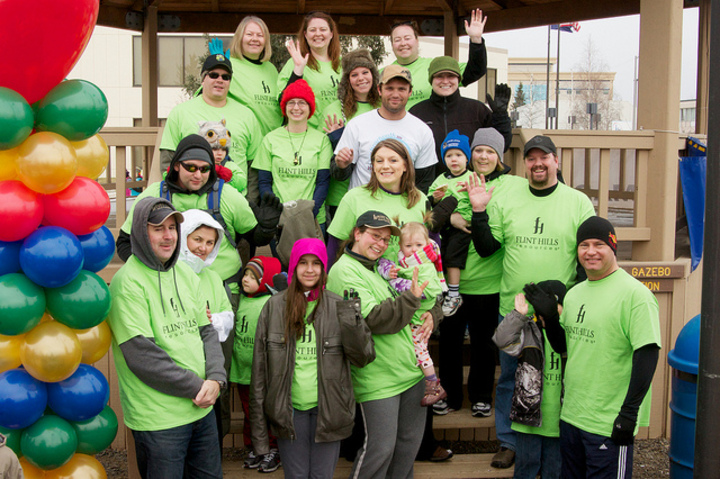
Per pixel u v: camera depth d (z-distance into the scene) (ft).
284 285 12.54
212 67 14.76
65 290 9.22
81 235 9.62
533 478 12.52
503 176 13.91
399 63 17.75
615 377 11.02
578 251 11.41
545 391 12.27
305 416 11.12
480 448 15.44
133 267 10.21
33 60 8.68
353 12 27.27
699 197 17.07
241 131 15.21
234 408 15.20
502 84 15.46
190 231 11.25
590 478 11.17
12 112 8.49
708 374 9.07
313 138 15.11
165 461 10.00
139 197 12.52
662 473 14.90
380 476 11.55
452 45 27.02
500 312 13.48
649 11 16.69
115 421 10.25
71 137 9.34
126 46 84.79
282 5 26.32
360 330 10.64
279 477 12.74
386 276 11.87
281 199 14.78
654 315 10.73
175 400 10.10
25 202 8.80
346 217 12.64
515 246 13.10
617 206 29.94
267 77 16.98
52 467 9.46
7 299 8.75
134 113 85.40
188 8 26.13
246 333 12.98
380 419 11.48
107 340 10.10
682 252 18.65
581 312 11.46
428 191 14.61
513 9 26.07
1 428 9.19
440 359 14.46
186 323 10.50
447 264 13.94
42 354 9.02
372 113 14.58
